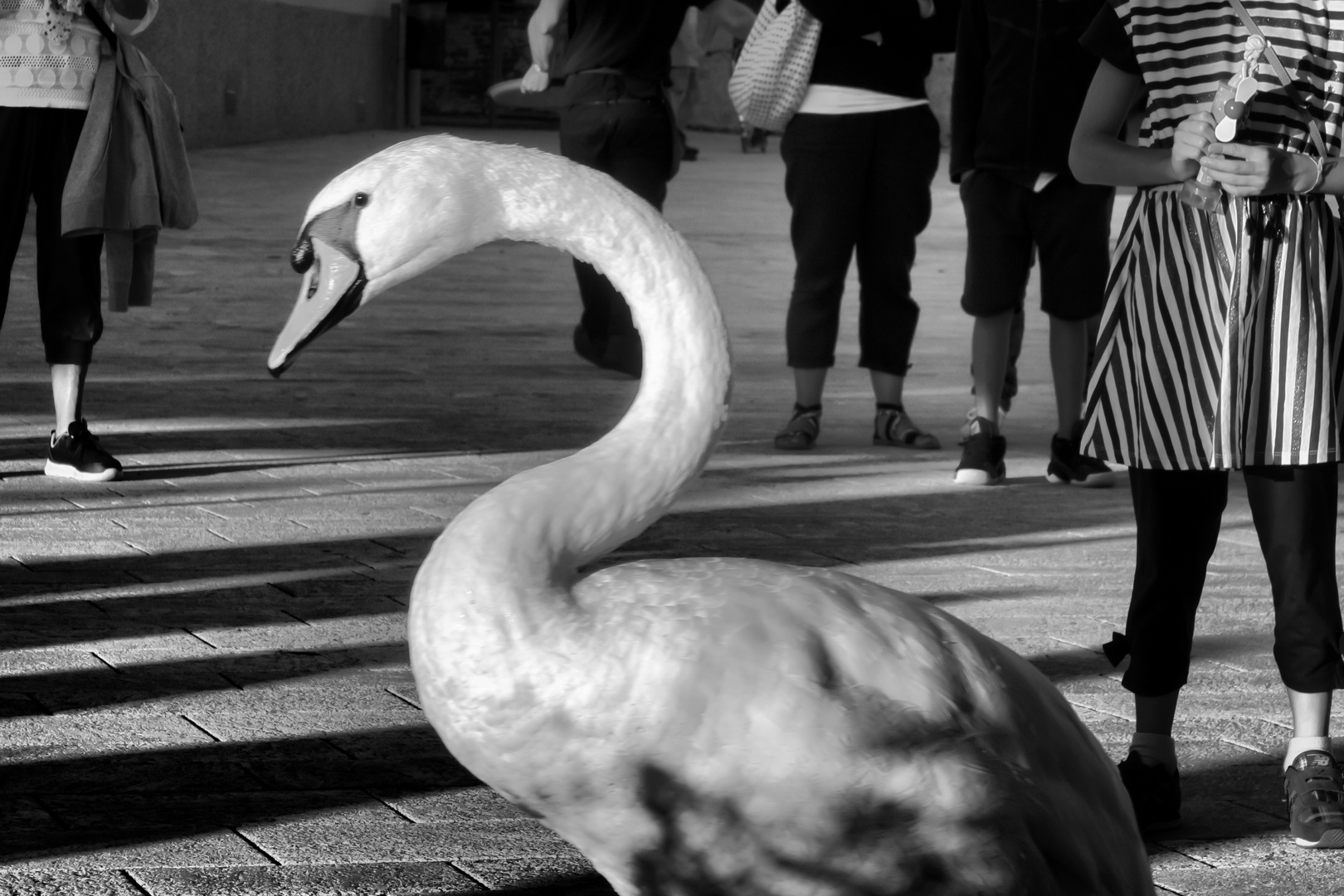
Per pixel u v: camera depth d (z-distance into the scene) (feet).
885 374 28.04
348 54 107.96
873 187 27.14
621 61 32.83
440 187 8.38
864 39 26.68
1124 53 12.57
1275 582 12.41
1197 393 12.10
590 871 11.23
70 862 10.98
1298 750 12.42
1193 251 12.16
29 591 17.19
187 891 10.64
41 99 21.88
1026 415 32.48
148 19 22.62
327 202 8.51
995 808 7.67
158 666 14.94
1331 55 11.98
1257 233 11.99
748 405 31.45
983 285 24.89
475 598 7.67
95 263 22.72
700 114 136.77
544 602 7.70
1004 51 24.03
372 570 18.53
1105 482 25.26
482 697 7.63
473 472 24.08
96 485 22.47
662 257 8.34
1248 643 16.99
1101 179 12.58
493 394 30.94
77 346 22.59
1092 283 24.72
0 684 14.30
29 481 22.45
